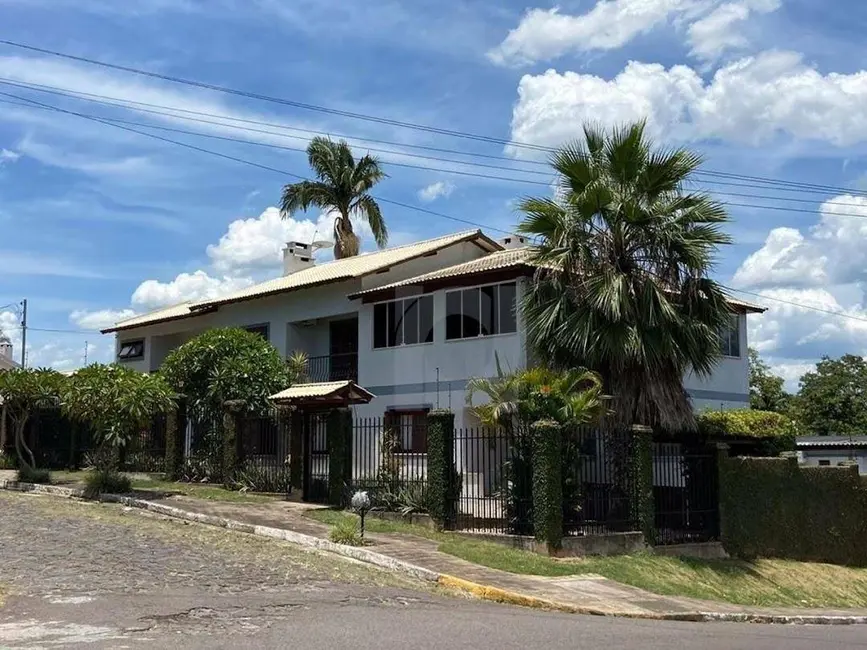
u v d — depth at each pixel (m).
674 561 16.55
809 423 44.19
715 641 9.89
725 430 21.42
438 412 17.19
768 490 19.23
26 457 27.64
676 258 18.08
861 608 16.83
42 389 22.56
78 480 23.80
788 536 19.28
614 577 14.45
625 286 17.59
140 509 18.92
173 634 8.31
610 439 17.08
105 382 20.64
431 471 17.06
